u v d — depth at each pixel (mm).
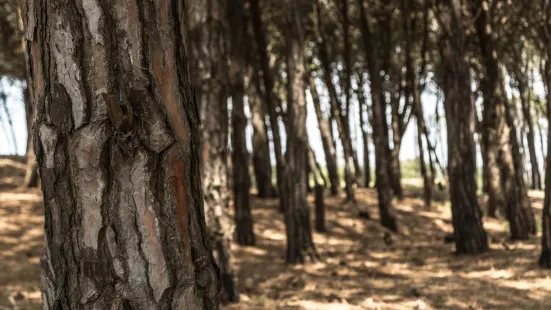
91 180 1572
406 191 19781
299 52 9969
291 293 6938
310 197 15680
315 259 9500
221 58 6379
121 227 1584
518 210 11445
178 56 1709
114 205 1578
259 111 15570
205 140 6395
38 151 1627
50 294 1645
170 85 1658
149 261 1598
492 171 14477
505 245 9953
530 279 6957
